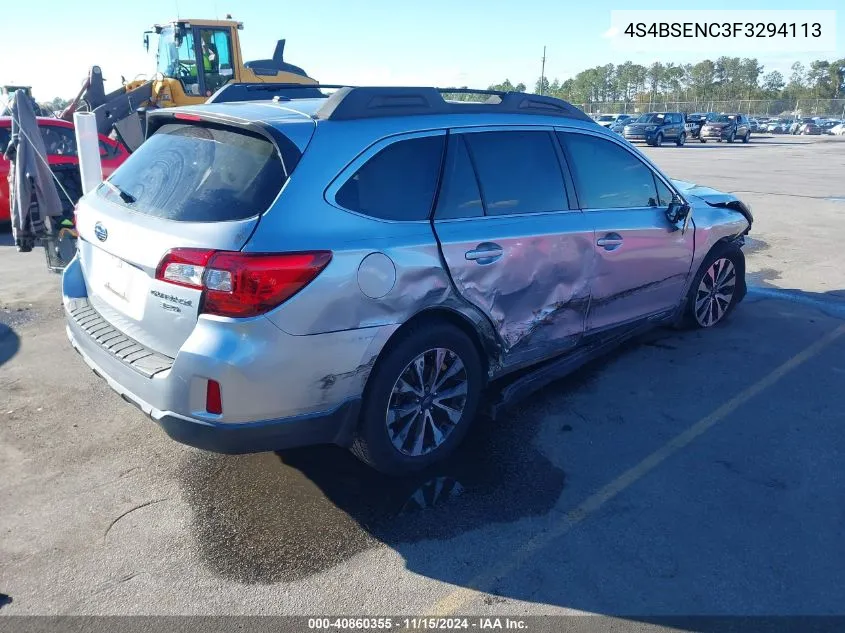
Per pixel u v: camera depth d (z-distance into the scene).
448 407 3.54
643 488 3.41
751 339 5.46
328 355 2.91
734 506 3.26
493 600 2.67
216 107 3.40
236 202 2.86
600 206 4.29
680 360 5.03
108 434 3.92
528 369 4.24
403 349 3.19
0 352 5.14
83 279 3.77
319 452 3.75
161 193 3.13
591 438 3.91
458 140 3.55
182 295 2.79
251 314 2.71
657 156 27.38
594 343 4.50
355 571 2.83
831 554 2.92
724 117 42.75
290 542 3.00
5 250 8.77
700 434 3.95
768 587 2.73
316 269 2.82
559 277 3.93
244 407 2.77
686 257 5.01
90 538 3.02
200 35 14.34
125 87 15.43
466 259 3.38
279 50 16.58
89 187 6.72
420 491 3.38
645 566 2.86
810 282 7.30
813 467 3.59
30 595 2.68
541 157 3.96
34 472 3.52
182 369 2.74
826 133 58.06
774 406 4.29
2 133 9.66
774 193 14.62
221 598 2.67
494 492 3.38
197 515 3.18
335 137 3.08
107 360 3.11
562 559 2.90
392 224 3.16
